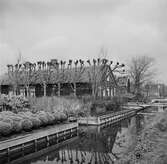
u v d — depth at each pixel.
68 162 14.54
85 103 31.72
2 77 50.00
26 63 46.88
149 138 16.00
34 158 15.57
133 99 62.59
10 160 15.04
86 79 41.19
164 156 10.52
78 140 20.75
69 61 46.34
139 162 10.30
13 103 26.64
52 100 29.22
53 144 19.42
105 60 40.69
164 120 23.34
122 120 34.53
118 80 64.56
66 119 24.95
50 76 45.31
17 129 17.61
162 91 105.00
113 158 14.85
